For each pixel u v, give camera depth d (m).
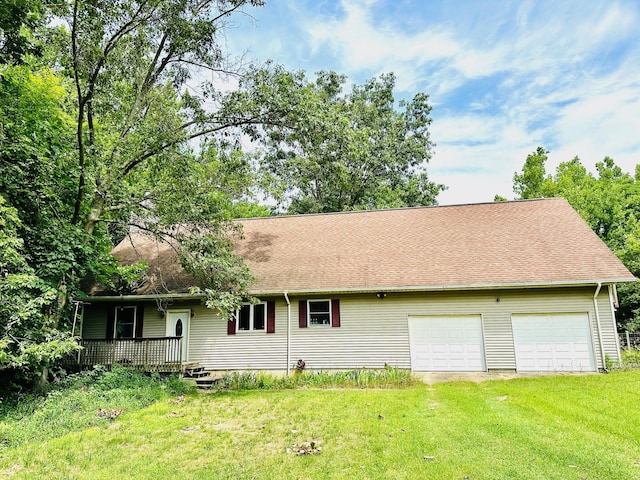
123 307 15.95
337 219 19.16
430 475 5.46
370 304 14.34
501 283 13.09
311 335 14.43
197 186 14.00
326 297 14.65
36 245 11.27
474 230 16.39
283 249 16.92
